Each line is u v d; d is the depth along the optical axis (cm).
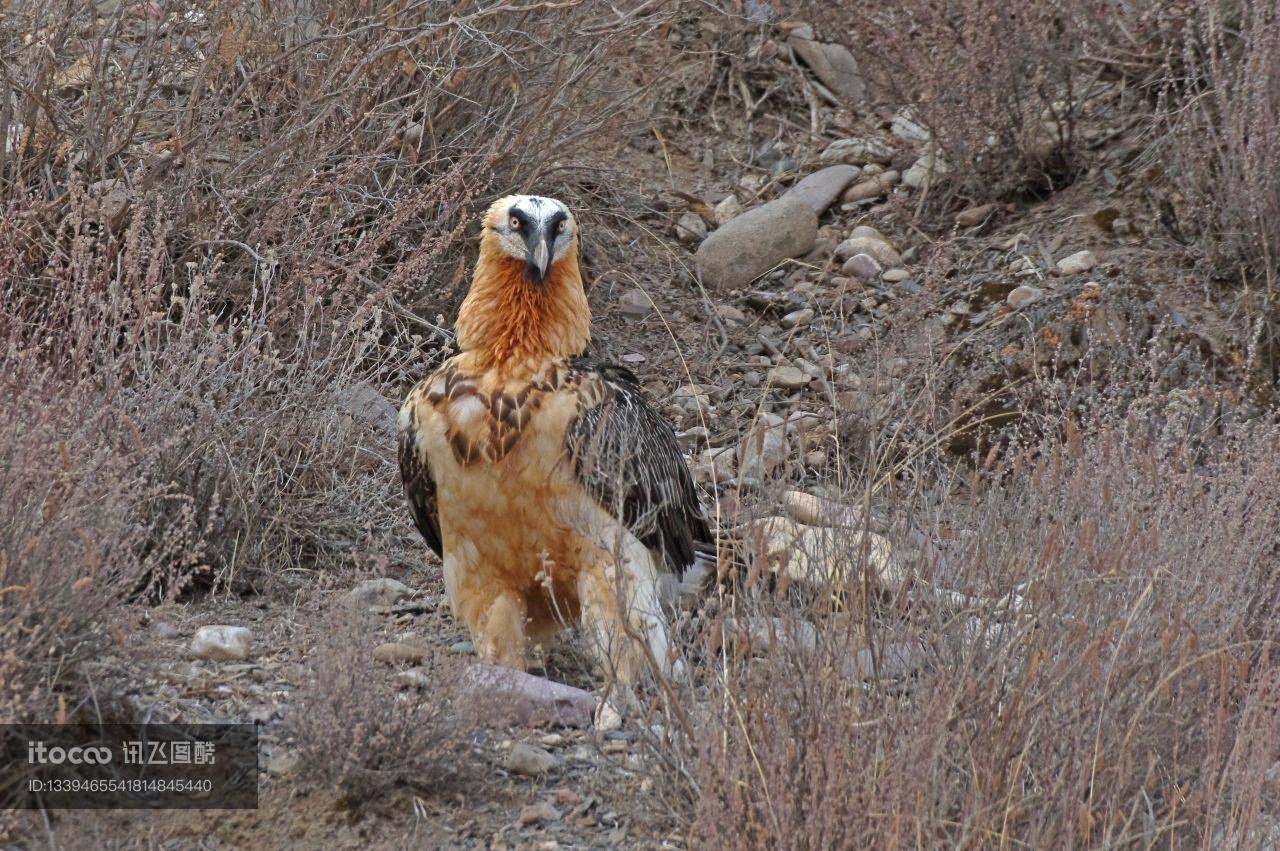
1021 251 1978
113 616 1038
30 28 1683
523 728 1114
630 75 2178
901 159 2225
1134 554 1074
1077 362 1766
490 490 1168
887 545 1126
